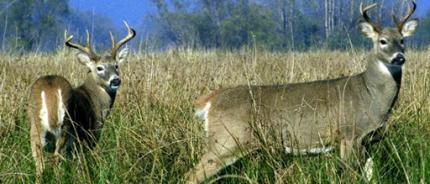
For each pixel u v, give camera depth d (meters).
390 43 12.62
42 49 25.47
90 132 13.23
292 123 12.36
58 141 12.99
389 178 11.52
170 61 22.33
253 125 12.04
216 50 28.55
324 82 12.65
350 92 12.42
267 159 11.36
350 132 12.33
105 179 10.91
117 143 11.68
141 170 11.19
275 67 19.73
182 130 12.43
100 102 14.56
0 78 16.92
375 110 12.44
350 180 10.87
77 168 11.27
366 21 13.06
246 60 19.92
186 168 11.94
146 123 12.74
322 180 10.97
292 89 12.56
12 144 12.89
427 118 13.28
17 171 11.36
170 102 14.80
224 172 12.09
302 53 26.83
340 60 23.36
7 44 23.61
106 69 14.77
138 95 15.06
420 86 14.89
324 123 12.34
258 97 12.40
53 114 12.89
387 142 12.44
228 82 17.02
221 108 12.31
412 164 11.26
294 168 11.08
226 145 12.13
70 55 23.36
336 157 11.27
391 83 12.52
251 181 10.69
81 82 18.72
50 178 11.51
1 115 13.91
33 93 13.08
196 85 16.70
